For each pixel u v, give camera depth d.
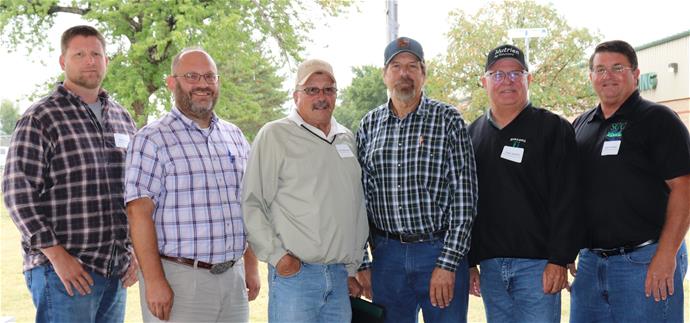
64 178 2.41
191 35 9.42
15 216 2.30
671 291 2.37
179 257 2.31
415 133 2.50
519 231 2.45
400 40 2.56
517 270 2.47
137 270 2.76
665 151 2.39
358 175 2.50
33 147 2.34
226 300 2.46
